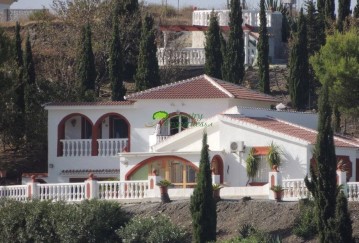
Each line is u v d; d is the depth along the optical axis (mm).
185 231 137875
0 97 174875
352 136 180875
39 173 177500
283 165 156500
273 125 160875
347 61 181375
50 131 176625
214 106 173875
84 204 140500
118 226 139625
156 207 143875
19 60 186500
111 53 195875
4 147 185000
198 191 134500
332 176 130000
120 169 161500
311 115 176375
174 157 158875
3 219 140625
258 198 144625
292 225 136000
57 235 139250
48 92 186250
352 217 136375
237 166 159000
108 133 177125
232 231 137125
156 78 198500
